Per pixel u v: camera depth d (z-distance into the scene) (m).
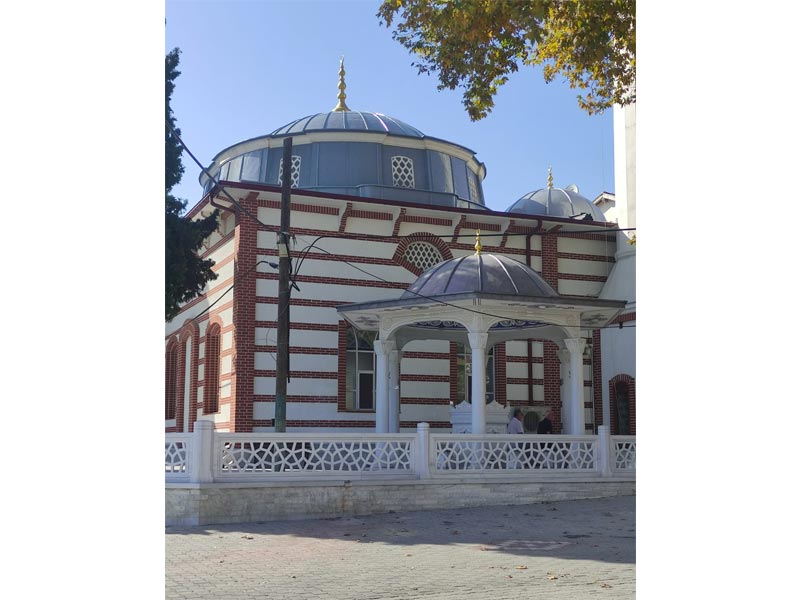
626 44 15.27
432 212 22.88
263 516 14.09
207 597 8.48
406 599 8.38
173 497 13.72
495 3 13.38
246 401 20.16
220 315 21.72
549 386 23.98
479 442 16.30
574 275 25.11
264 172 25.03
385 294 22.05
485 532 12.92
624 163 25.47
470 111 15.40
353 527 13.47
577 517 14.37
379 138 24.83
